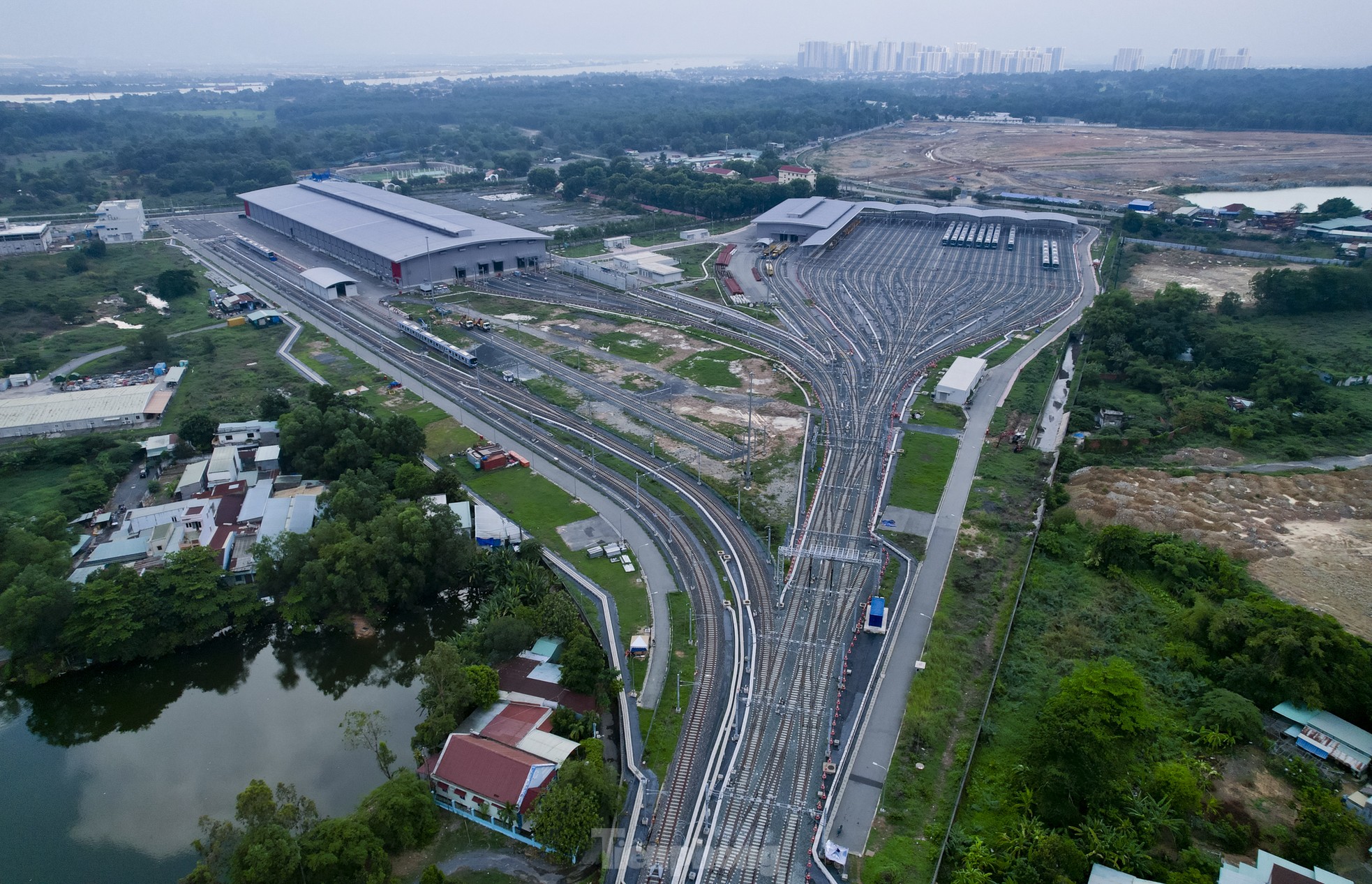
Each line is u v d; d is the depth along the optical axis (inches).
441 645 3777.1
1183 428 6643.7
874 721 3782.0
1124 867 2987.2
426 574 4756.4
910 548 5078.7
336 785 3595.0
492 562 4810.5
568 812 3051.2
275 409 6422.2
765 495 5639.8
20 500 5467.5
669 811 3319.4
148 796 3577.8
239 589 4539.9
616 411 6889.8
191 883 2802.7
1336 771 3454.7
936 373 7696.9
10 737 3954.2
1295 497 5644.7
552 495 5654.5
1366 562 4874.5
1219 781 3417.8
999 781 3435.0
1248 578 4707.2
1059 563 4980.3
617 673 3941.9
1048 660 4153.5
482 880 3083.2
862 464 6072.8
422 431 6102.4
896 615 4488.2
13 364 7470.5
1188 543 4950.8
